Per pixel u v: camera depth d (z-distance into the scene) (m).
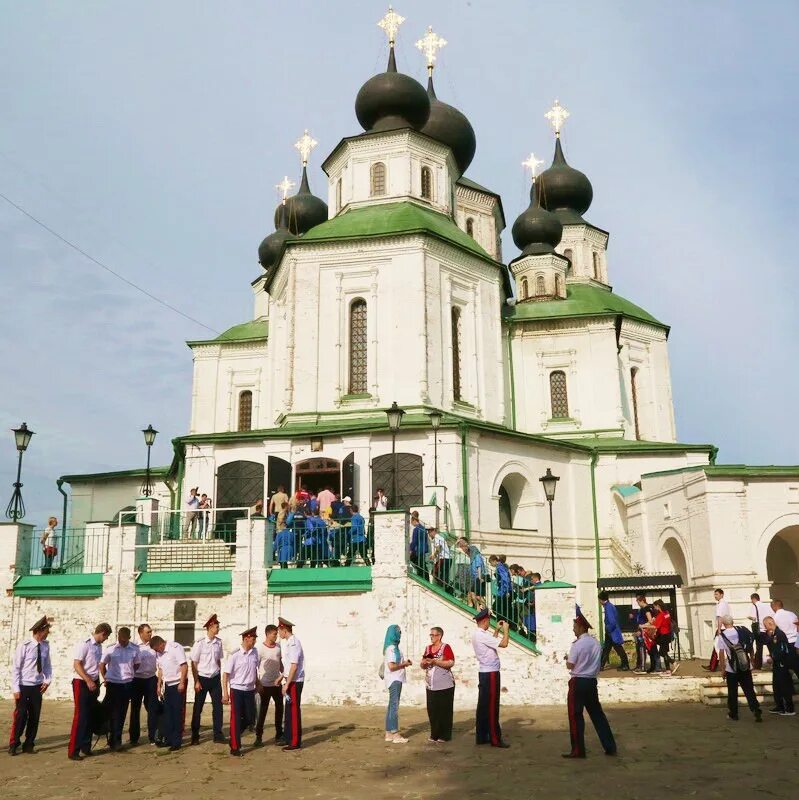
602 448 36.97
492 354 37.34
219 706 15.78
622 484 36.69
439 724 15.21
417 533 22.34
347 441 31.81
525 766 13.12
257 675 15.20
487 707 14.83
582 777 12.33
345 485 31.23
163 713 15.51
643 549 32.53
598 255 53.22
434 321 34.97
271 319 38.88
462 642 20.73
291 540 22.73
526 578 22.80
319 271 35.62
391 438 31.61
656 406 44.81
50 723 18.41
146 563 23.47
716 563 27.06
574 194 53.25
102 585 22.67
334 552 22.64
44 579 23.12
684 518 29.33
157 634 22.19
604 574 35.69
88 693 14.59
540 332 41.97
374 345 34.50
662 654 22.61
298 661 15.09
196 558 23.81
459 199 48.78
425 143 41.34
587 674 13.81
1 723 18.50
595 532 36.06
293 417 34.22
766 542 27.19
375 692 20.84
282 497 27.23
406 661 15.73
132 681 15.55
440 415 28.86
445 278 35.91
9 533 23.55
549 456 35.28
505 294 41.97
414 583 21.27
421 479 31.17
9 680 22.58
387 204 39.97
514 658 20.22
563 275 48.56
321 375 34.59
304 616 21.72
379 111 41.59
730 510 27.45
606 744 13.80
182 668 15.27
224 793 11.74
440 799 11.22
